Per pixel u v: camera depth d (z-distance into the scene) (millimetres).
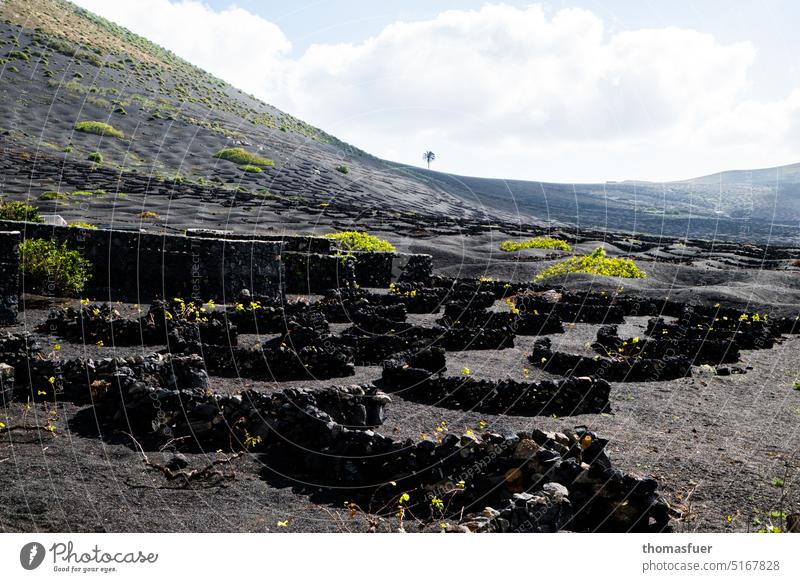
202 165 66062
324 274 23281
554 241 41562
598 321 20891
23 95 68562
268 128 89125
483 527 6363
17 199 41938
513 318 18672
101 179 52656
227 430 8570
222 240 19641
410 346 14383
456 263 34719
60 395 9727
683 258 40594
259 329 15758
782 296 26328
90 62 83812
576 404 11281
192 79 100750
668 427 10617
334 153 90938
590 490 7164
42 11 95250
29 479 6973
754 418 11289
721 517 7363
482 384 11234
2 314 14508
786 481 8406
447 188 101688
